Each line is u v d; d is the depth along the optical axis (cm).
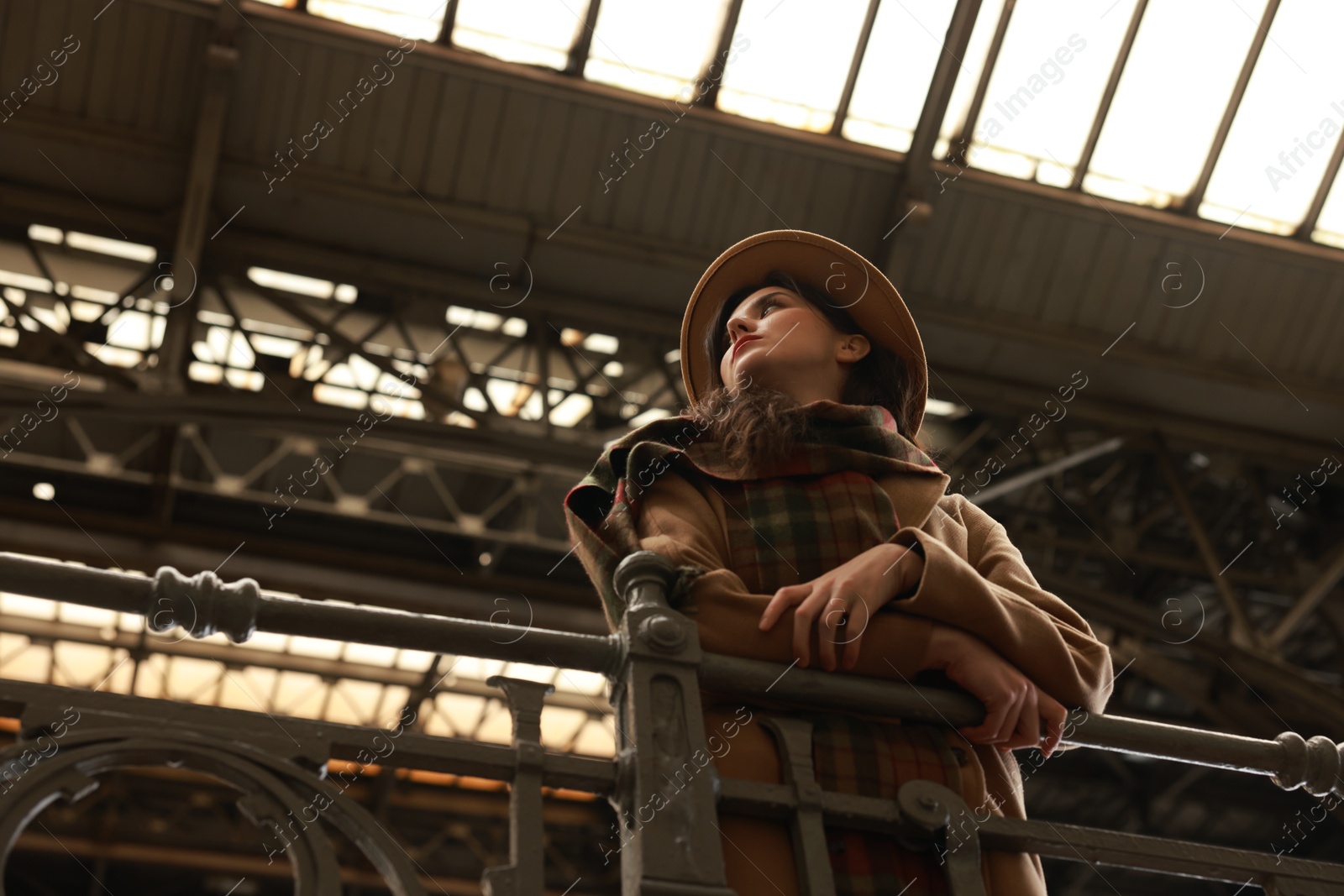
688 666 149
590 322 1192
